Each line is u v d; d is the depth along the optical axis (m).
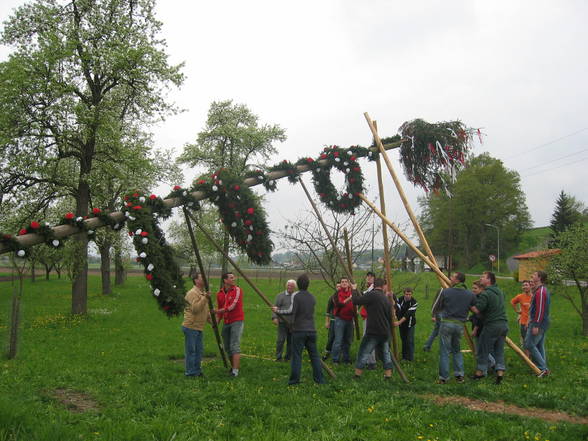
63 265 18.69
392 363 8.32
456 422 5.65
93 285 39.44
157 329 15.48
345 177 10.41
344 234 10.48
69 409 6.11
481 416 5.80
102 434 4.93
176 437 4.95
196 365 8.23
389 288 9.86
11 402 5.50
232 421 5.61
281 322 9.96
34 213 18.20
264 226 9.33
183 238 41.41
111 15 18.25
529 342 8.56
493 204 54.28
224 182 9.07
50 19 16.92
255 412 5.87
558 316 19.70
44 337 13.53
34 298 27.17
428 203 55.25
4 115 15.91
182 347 12.20
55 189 17.61
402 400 6.50
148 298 27.59
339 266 12.27
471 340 9.60
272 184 9.88
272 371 8.72
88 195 18.81
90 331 14.87
